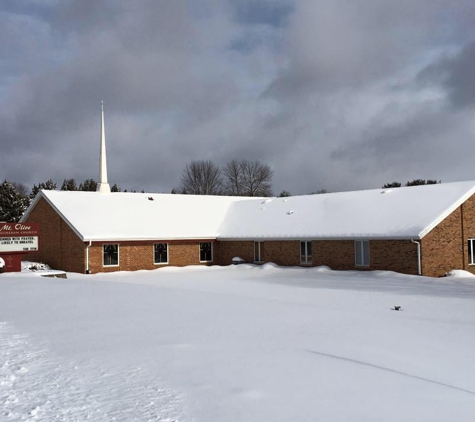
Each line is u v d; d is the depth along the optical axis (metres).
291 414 5.90
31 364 8.02
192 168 83.44
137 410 6.04
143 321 11.62
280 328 10.96
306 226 33.62
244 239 36.19
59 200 35.84
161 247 35.72
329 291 20.22
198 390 6.75
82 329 10.68
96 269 32.75
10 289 17.77
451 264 28.16
